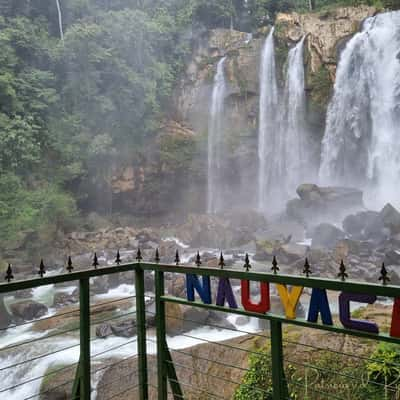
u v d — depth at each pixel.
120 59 30.39
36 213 24.41
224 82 33.47
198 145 33.06
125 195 31.78
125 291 15.16
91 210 31.30
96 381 6.79
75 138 28.83
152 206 32.78
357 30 28.48
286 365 4.28
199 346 6.07
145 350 3.37
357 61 27.34
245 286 2.64
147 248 22.72
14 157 25.27
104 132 30.47
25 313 12.66
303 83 29.58
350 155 27.47
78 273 2.89
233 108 33.09
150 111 32.44
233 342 6.04
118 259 3.19
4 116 25.16
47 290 16.50
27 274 18.88
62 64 29.09
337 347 4.41
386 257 15.20
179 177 33.00
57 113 28.89
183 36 35.97
